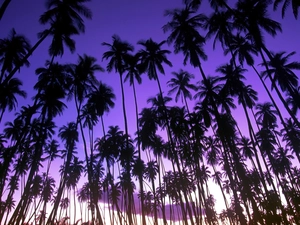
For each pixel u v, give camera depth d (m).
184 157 35.50
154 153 45.50
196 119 36.66
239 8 27.28
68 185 50.94
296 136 46.09
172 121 36.38
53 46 25.61
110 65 35.72
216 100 37.41
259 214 26.00
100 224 32.94
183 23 32.41
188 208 31.33
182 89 42.34
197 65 32.56
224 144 36.09
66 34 25.44
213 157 45.44
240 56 35.09
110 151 41.78
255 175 34.62
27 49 27.30
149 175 45.34
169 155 42.94
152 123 41.56
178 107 39.31
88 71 35.53
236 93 36.19
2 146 37.75
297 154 44.34
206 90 37.97
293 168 48.00
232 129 37.97
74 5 24.39
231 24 31.05
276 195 28.39
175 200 38.94
